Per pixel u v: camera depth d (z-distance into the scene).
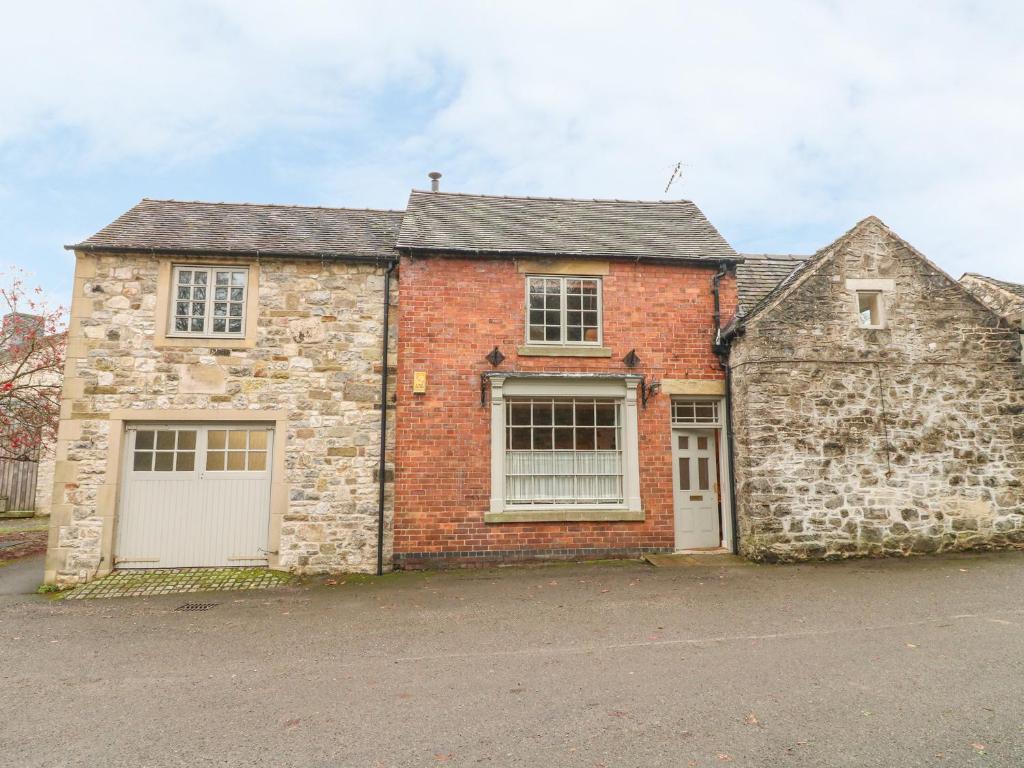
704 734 3.96
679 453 10.62
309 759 3.75
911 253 10.30
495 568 9.52
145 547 9.23
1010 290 11.34
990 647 5.51
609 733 4.00
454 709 4.43
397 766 3.64
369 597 7.95
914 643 5.68
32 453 17.41
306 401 9.67
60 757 3.83
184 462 9.45
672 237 11.43
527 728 4.10
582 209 12.47
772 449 9.60
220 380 9.54
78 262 9.48
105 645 6.15
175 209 11.17
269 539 9.34
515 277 10.38
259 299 9.80
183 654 5.84
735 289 10.82
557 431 10.19
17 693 4.90
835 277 10.09
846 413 9.79
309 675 5.21
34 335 14.45
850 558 9.48
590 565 9.52
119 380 9.33
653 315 10.55
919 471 9.78
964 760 3.60
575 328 10.52
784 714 4.23
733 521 10.19
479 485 9.77
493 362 10.07
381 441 9.73
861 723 4.08
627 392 10.23
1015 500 9.92
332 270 10.05
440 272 10.21
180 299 9.77
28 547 12.41
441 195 12.31
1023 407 10.10
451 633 6.36
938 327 10.15
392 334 10.04
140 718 4.39
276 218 11.34
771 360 9.78
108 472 9.12
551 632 6.30
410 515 9.60
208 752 3.86
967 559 9.24
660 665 5.26
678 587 8.05
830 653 5.46
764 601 7.29
